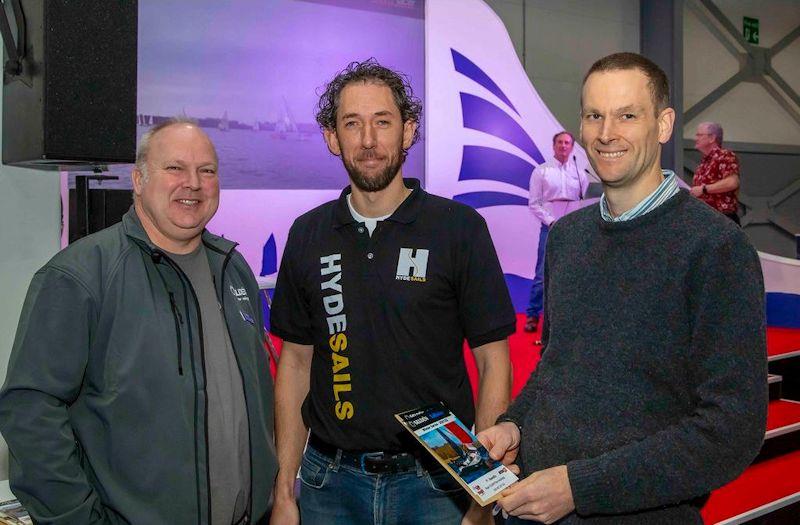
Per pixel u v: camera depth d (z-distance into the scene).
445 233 1.63
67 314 1.34
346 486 1.62
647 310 1.21
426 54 5.24
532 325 5.19
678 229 1.21
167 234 1.50
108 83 1.93
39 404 1.31
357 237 1.65
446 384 1.64
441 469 1.60
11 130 1.99
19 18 1.87
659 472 1.12
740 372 1.11
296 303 1.75
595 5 6.44
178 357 1.44
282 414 1.79
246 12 4.50
